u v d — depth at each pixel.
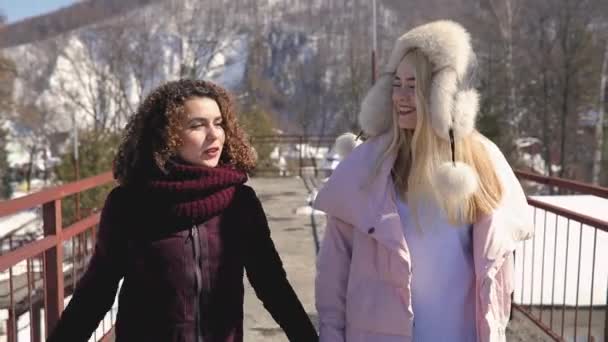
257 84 42.38
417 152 1.79
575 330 3.59
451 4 28.12
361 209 1.79
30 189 36.03
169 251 1.62
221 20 34.75
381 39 30.06
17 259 2.65
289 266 6.14
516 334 4.04
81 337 1.69
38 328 4.54
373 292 1.78
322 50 49.91
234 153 1.82
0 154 33.78
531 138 28.59
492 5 25.75
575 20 26.44
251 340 4.06
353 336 1.83
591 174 27.84
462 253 1.80
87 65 33.47
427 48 1.72
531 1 27.41
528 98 27.88
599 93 25.34
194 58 34.03
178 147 1.69
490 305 1.72
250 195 1.81
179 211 1.62
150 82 34.59
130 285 1.65
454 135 1.72
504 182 1.80
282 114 49.91
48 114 35.66
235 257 1.71
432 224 1.78
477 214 1.77
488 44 25.98
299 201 10.77
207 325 1.65
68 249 8.55
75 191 3.38
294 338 1.85
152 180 1.65
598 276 5.29
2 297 6.30
